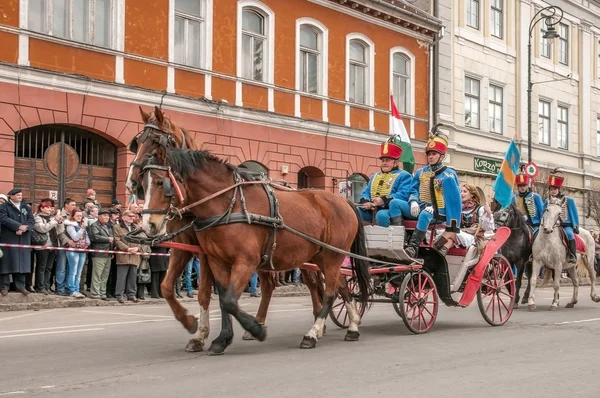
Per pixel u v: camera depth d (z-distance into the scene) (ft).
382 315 42.86
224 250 26.58
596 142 126.31
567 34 120.88
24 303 44.55
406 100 88.94
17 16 54.08
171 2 63.72
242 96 69.62
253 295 58.18
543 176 96.68
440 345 29.96
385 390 21.06
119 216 51.49
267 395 20.39
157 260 51.21
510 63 107.45
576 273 49.60
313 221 29.73
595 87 126.21
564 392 20.97
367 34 82.99
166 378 22.77
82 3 58.49
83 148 59.31
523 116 108.68
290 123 73.61
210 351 27.43
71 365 25.14
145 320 39.60
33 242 46.09
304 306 50.01
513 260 47.06
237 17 69.21
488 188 100.73
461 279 35.50
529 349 28.86
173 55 63.93
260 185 28.04
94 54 58.59
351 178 80.84
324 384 21.90
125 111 60.23
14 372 23.88
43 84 55.16
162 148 25.67
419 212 35.42
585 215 119.03
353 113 81.20
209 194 26.37
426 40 91.35
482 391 20.99
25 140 55.77
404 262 33.86
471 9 101.09
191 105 64.85
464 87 98.22
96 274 48.57
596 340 31.53
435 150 35.73
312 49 77.36
